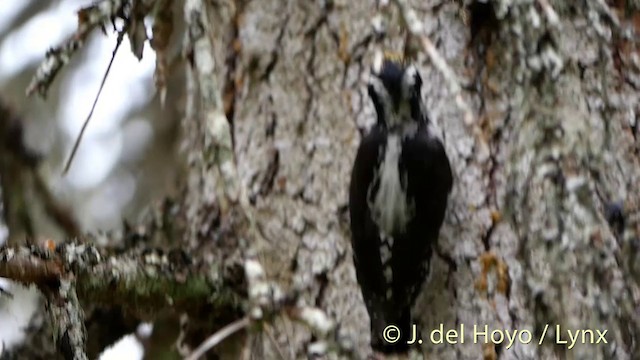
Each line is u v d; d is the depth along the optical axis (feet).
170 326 26.58
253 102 24.18
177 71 33.42
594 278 21.13
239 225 23.39
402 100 20.59
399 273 20.35
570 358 20.86
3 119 27.96
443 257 21.75
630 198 21.98
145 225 25.99
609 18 22.27
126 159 34.17
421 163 20.29
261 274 18.31
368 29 23.32
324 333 18.47
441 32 22.75
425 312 21.53
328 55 23.67
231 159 17.93
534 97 21.97
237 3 24.85
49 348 24.70
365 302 20.83
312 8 24.02
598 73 22.65
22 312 26.68
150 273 21.84
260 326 18.33
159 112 34.19
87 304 23.38
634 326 21.15
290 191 23.21
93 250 21.11
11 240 27.17
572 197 21.44
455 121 22.29
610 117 22.48
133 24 20.56
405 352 20.53
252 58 24.39
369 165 20.56
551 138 21.81
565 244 21.25
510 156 21.90
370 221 20.47
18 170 27.99
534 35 21.99
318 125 23.40
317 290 22.38
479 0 22.27
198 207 24.73
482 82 22.36
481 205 21.86
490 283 21.50
